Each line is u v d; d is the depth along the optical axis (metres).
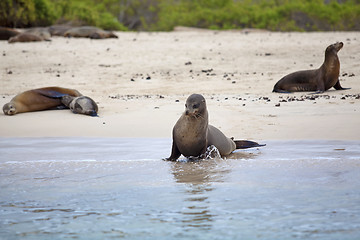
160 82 65.62
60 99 48.62
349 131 36.03
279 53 84.56
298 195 21.41
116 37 111.75
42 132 39.19
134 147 33.53
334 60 54.91
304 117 40.62
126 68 75.62
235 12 161.62
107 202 21.08
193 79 67.00
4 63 78.56
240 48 90.69
